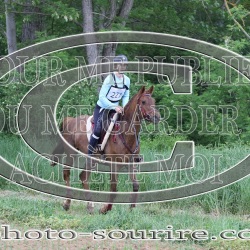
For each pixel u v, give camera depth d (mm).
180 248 9562
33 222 11164
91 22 20641
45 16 24031
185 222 11062
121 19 21547
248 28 21719
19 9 22578
